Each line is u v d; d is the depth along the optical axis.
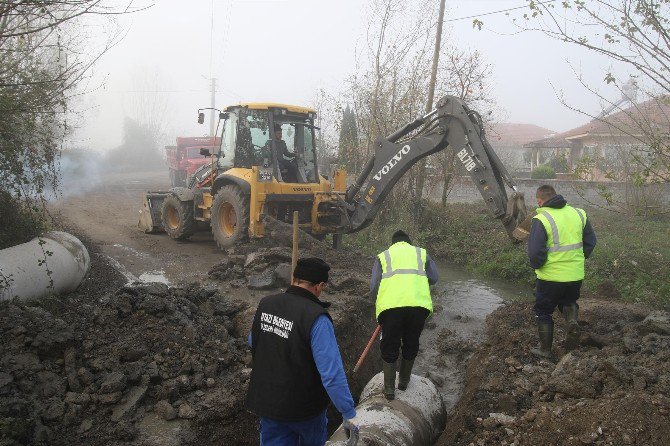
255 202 9.34
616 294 8.16
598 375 4.47
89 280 7.27
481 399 4.62
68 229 11.20
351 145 14.36
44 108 6.41
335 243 10.36
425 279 4.48
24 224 7.33
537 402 4.45
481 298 8.97
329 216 10.39
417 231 12.79
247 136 10.06
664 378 4.27
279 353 2.92
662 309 7.58
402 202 13.32
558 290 5.30
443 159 14.40
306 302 2.98
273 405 2.89
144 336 5.21
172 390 4.61
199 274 8.88
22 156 6.96
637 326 5.91
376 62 14.18
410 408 4.44
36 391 4.25
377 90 13.99
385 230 12.79
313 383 2.91
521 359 5.45
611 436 3.58
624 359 4.50
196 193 11.27
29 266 5.79
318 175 10.46
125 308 5.54
